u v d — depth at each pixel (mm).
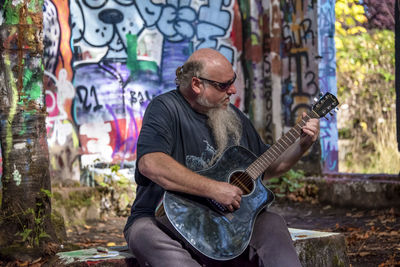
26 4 4652
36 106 4680
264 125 9117
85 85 7637
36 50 4691
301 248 3447
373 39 11117
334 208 7613
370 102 10547
